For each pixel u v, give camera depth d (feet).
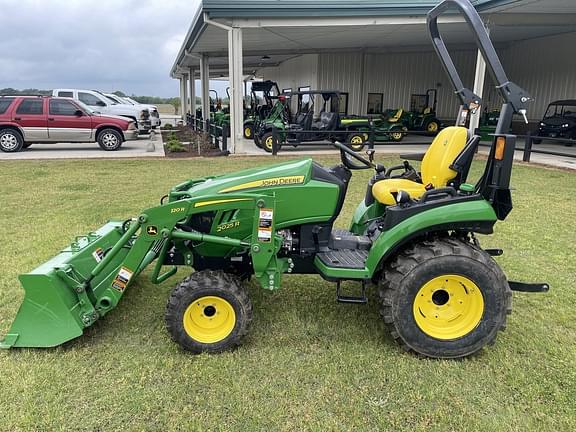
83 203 21.86
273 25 39.14
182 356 9.34
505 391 8.32
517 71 64.95
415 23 39.88
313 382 8.54
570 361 9.18
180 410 7.77
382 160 38.60
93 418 7.57
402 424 7.50
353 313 11.25
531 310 11.34
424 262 8.98
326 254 10.23
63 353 9.36
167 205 9.32
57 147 47.80
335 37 49.01
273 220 9.20
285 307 11.53
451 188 9.80
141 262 9.61
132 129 44.98
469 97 11.82
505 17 40.98
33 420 7.48
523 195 24.16
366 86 67.15
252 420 7.55
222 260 10.69
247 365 9.05
